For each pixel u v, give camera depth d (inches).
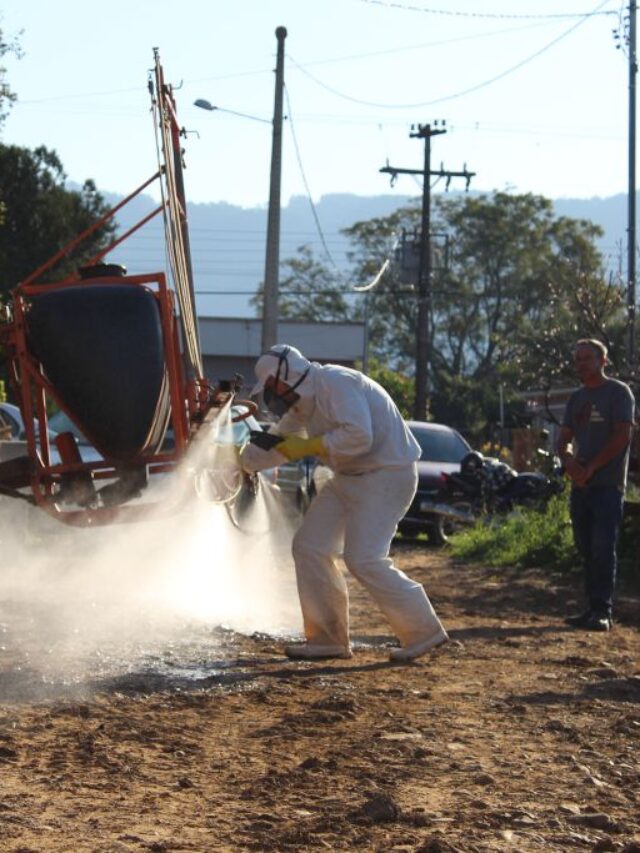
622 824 290.0
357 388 477.7
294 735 366.6
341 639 498.6
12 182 2913.4
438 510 1139.3
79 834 273.6
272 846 269.7
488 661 501.7
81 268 531.8
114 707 393.4
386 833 280.1
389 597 489.1
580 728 383.9
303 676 454.9
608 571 619.5
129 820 284.7
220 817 289.1
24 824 278.7
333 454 470.6
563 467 628.4
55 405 567.5
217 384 629.0
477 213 4547.2
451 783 321.7
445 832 281.6
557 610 691.4
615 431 616.4
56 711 382.9
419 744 358.0
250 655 490.9
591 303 1477.6
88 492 514.9
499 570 900.6
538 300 4448.8
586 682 457.7
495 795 311.7
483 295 4537.4
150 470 514.3
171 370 510.0
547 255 4507.9
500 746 360.5
